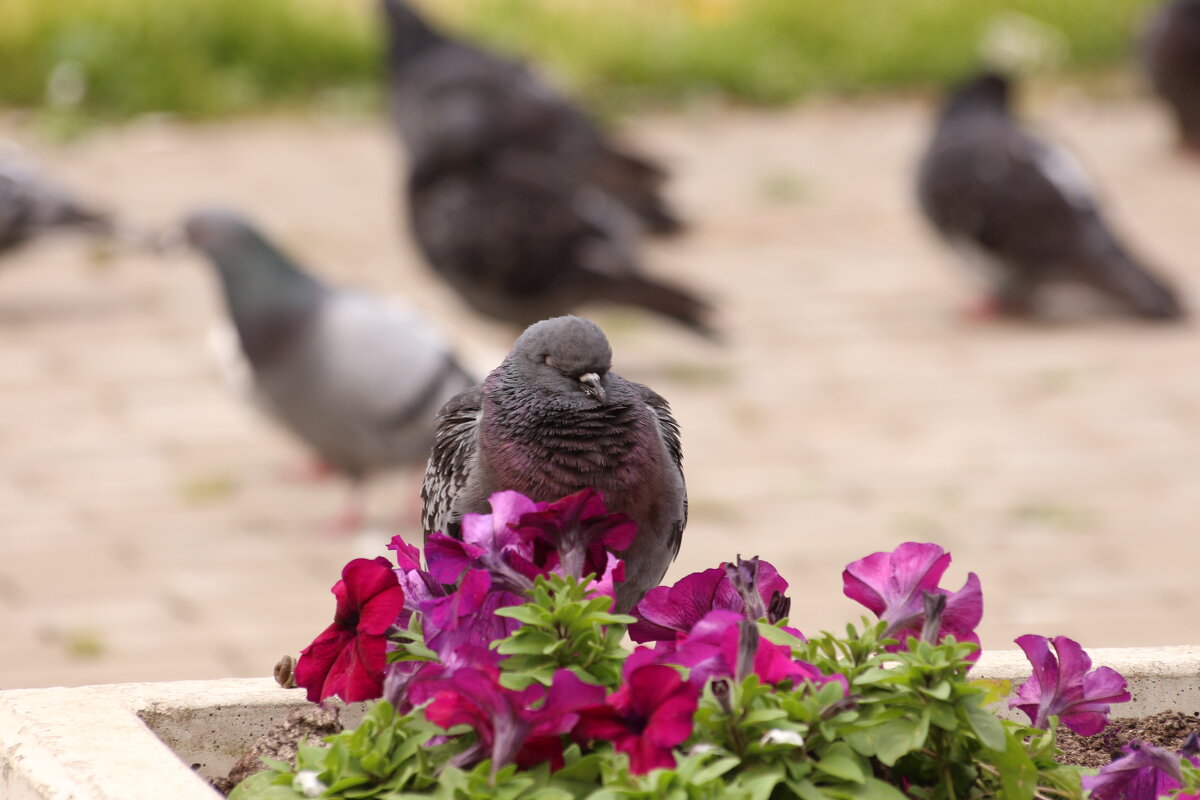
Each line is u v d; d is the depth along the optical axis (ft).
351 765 12.16
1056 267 48.75
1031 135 50.34
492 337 48.19
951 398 42.37
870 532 33.83
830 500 35.68
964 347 46.68
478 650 12.26
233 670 27.86
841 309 50.03
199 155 67.72
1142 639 28.58
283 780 12.39
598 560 12.91
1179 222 59.67
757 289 51.96
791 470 37.47
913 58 83.56
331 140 71.05
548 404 15.53
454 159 45.19
